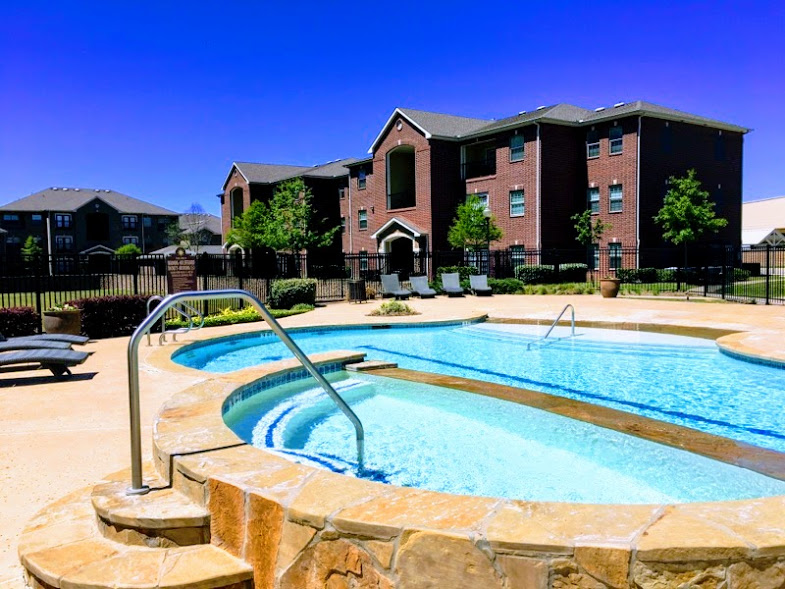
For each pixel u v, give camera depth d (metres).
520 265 27.31
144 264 20.28
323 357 8.36
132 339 3.30
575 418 6.09
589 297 20.98
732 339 10.06
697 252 28.70
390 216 33.03
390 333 13.15
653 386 7.71
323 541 2.61
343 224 39.06
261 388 6.68
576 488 4.30
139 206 67.88
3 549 3.14
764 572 2.18
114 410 5.93
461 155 31.11
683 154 27.88
